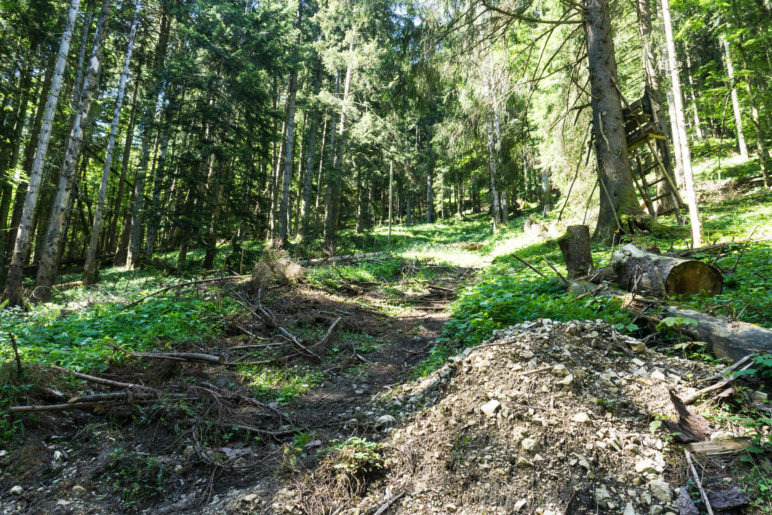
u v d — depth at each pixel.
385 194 42.53
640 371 3.36
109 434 3.46
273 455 3.41
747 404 2.88
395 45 12.91
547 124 16.97
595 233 11.27
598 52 11.34
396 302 9.64
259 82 20.53
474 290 7.51
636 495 2.42
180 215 17.00
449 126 15.27
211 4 18.39
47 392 3.62
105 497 2.86
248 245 23.52
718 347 3.59
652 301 4.58
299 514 2.70
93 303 8.12
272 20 19.09
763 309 4.18
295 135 35.84
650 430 2.83
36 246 21.44
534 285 6.98
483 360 3.76
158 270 17.91
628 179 10.85
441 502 2.67
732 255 6.95
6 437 3.13
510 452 2.81
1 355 4.18
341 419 4.01
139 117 21.23
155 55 20.05
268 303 8.00
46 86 17.58
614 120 11.04
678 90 8.37
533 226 17.03
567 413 3.00
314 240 20.92
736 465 2.46
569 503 2.45
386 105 23.17
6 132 16.22
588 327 3.94
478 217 38.94
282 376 5.14
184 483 3.07
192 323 6.08
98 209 15.55
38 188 11.13
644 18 13.10
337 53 23.75
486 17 11.37
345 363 5.75
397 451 3.19
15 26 14.98
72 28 11.95
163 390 4.11
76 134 12.54
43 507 2.71
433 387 4.07
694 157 22.61
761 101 18.55
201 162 17.70
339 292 10.00
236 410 4.05
